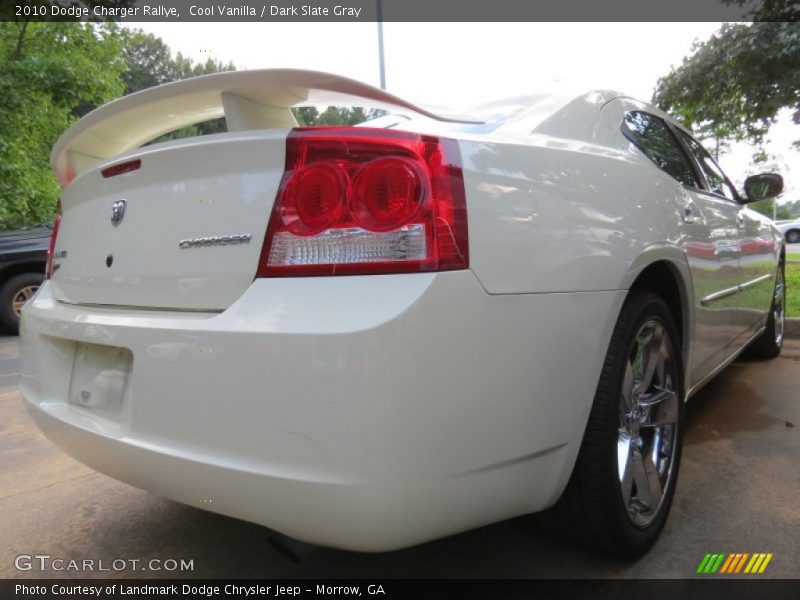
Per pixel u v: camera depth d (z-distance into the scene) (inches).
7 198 447.8
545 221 59.4
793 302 261.9
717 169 132.2
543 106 78.1
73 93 456.4
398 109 63.6
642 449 80.5
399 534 50.9
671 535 80.4
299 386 48.9
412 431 48.8
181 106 70.9
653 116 105.0
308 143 53.3
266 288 52.7
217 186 57.2
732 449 107.7
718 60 388.5
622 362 69.2
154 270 61.6
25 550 82.7
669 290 89.0
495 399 53.7
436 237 50.1
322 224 51.5
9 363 216.4
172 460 55.7
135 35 531.8
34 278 285.7
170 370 55.9
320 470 49.0
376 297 48.8
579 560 75.0
